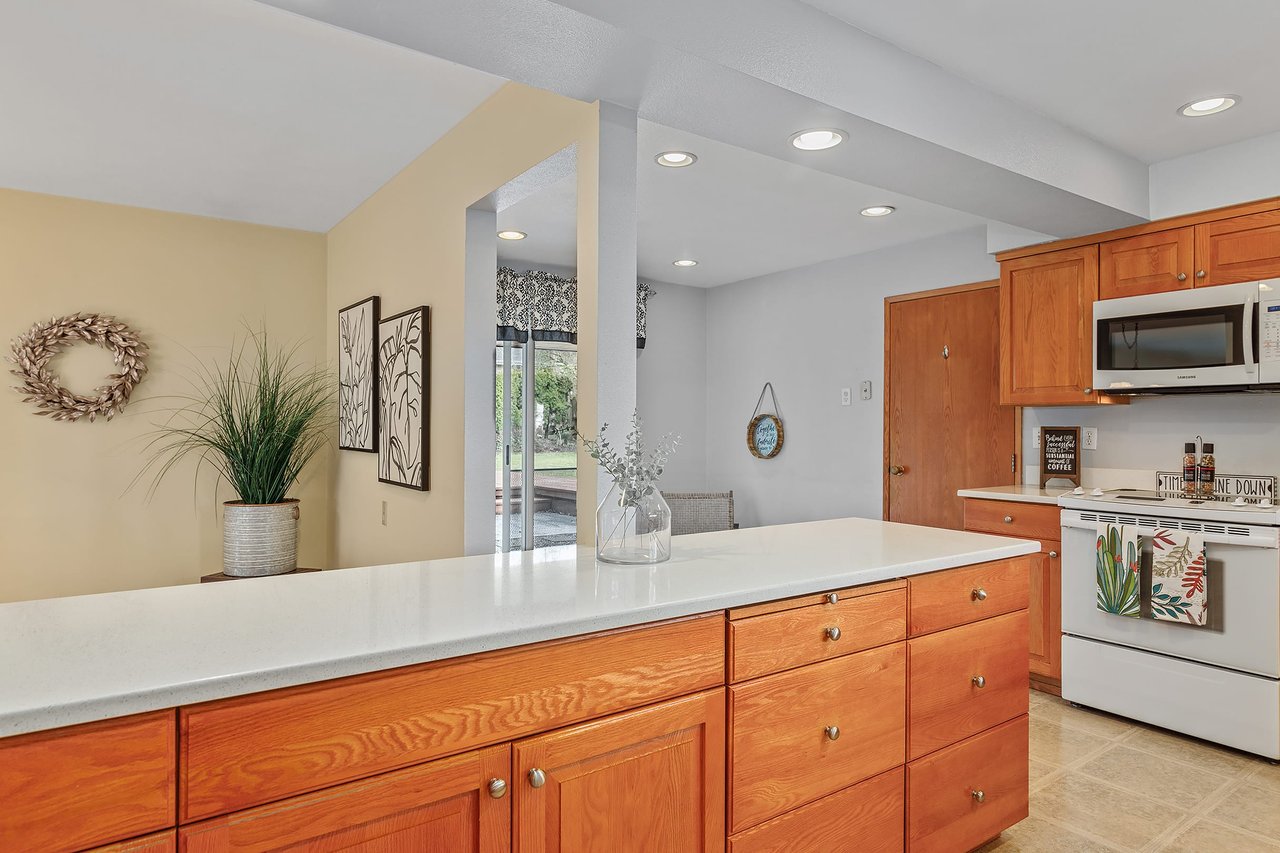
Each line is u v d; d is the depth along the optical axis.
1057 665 3.37
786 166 3.29
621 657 1.38
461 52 1.75
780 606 1.61
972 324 4.32
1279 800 2.45
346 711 1.10
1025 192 2.81
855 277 5.01
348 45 2.27
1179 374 3.09
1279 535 2.65
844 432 5.09
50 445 3.67
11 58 2.34
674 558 1.90
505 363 5.00
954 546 2.10
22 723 0.88
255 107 2.71
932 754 1.93
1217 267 3.04
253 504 3.75
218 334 4.09
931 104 2.29
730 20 1.82
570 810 1.31
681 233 4.45
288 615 1.31
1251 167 2.92
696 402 6.14
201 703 1.00
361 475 3.88
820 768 1.68
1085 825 2.30
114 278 3.81
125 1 2.03
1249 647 2.72
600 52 1.75
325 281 4.42
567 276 5.38
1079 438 3.81
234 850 1.01
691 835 1.48
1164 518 2.95
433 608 1.37
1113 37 2.16
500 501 5.00
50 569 3.68
